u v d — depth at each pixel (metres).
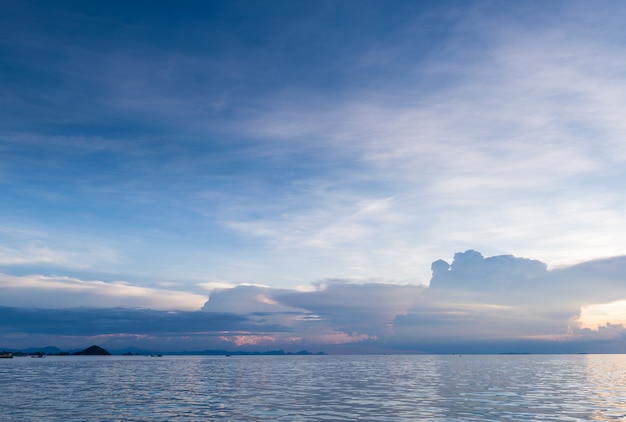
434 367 138.25
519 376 88.56
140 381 76.81
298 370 119.38
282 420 34.31
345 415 36.50
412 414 36.97
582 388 60.75
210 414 37.38
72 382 74.38
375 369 124.44
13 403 45.25
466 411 38.41
